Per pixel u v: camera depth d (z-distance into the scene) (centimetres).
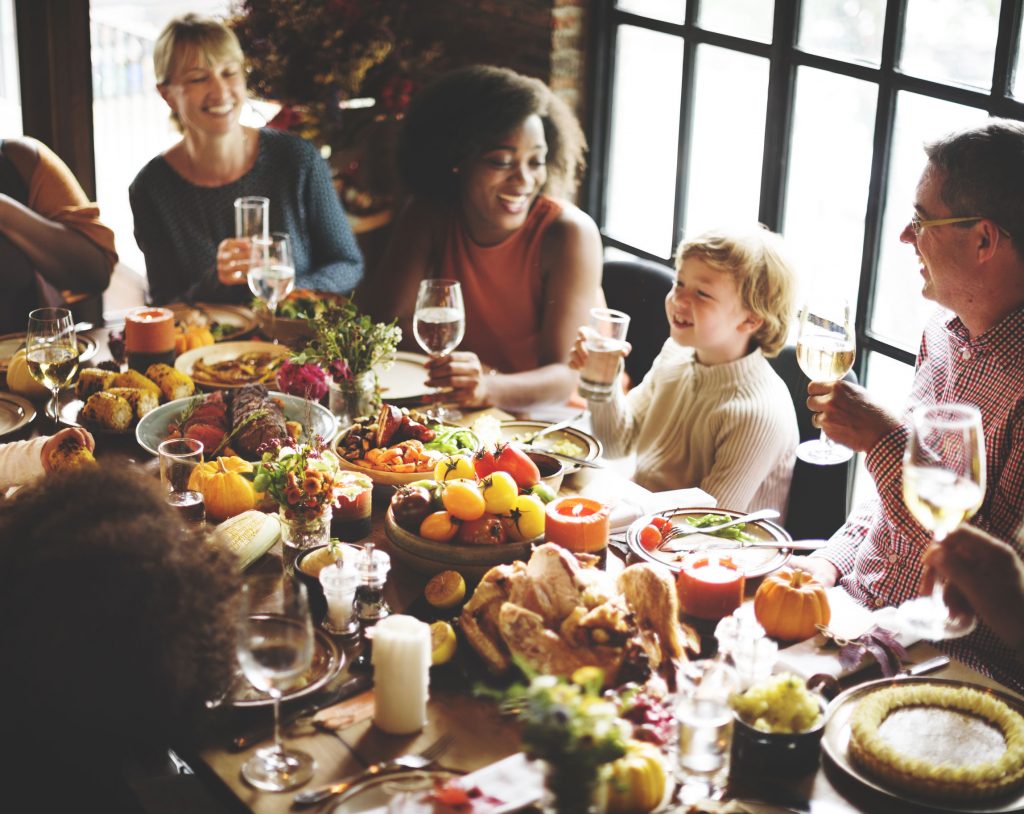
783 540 193
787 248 245
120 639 118
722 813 129
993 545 146
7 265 308
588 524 176
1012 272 185
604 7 366
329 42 397
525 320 308
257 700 146
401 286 312
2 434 224
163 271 338
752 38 317
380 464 205
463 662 155
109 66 637
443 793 128
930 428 142
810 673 157
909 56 275
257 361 259
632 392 276
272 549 191
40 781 128
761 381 247
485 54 394
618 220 383
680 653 155
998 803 132
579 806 116
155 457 219
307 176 340
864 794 135
